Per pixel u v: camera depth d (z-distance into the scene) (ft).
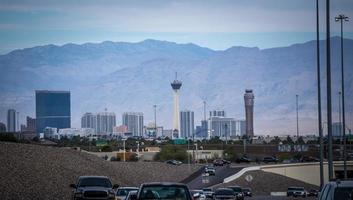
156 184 166.81
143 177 634.43
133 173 625.41
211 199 417.28
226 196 398.62
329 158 284.41
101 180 262.47
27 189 386.52
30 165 448.24
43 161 474.49
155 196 164.55
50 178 435.12
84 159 557.33
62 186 426.92
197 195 370.32
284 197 558.15
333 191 144.15
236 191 444.96
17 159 449.48
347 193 143.33
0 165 419.95
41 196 379.76
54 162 483.92
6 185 378.12
